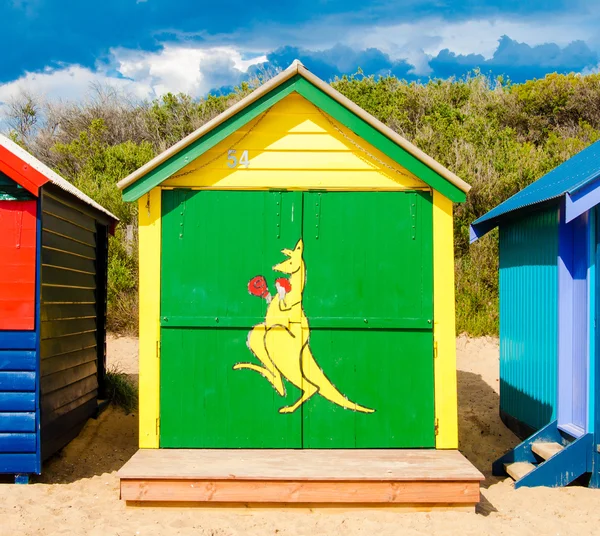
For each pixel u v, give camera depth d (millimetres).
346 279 5785
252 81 21391
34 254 5832
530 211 7449
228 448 5734
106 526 4883
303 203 5824
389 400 5750
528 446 6637
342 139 5812
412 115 19266
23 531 4832
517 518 5203
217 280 5785
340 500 5117
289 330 5766
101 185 15320
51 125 21562
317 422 5742
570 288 6578
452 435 5723
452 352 5754
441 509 5191
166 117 20609
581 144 16703
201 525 4934
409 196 5809
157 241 5785
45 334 6023
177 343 5758
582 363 6387
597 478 6000
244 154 5812
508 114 19953
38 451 5844
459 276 12891
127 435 7719
